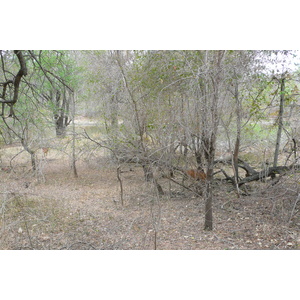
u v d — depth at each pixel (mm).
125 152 9008
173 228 7344
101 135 11688
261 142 11508
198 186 9211
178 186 10953
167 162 7922
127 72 9891
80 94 14328
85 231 7230
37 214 7938
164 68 8852
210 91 6398
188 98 6891
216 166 10547
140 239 6699
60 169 15578
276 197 7629
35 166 11758
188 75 7711
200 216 8172
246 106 8516
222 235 6770
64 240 6594
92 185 12570
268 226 7062
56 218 8023
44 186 12000
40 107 11984
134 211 8875
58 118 12859
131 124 9031
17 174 12414
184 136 7477
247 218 7703
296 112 9578
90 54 12844
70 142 12273
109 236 6926
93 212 8867
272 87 9703
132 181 12781
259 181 10680
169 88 8281
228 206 8750
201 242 6383
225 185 10742
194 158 8922
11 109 8891
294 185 7941
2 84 8617
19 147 16156
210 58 6898
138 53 9734
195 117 6691
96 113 13523
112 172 14812
